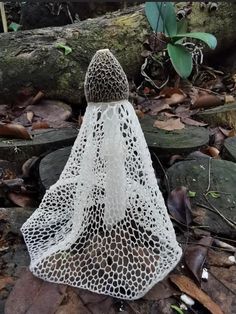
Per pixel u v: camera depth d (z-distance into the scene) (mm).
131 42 491
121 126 210
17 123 390
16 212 277
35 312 206
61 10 605
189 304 220
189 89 504
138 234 238
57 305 210
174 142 350
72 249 232
